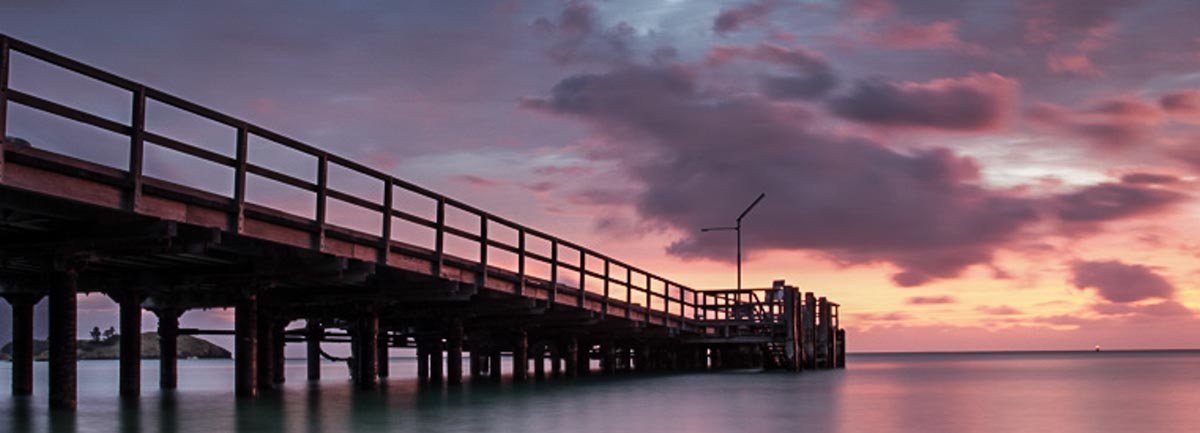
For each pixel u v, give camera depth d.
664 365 56.03
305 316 32.28
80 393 29.08
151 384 38.22
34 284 24.53
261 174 20.00
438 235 26.36
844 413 21.83
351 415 19.97
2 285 24.83
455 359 33.53
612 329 44.69
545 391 29.42
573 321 37.47
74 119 15.95
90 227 18.58
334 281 24.17
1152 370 65.12
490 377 40.50
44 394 27.00
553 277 33.50
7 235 19.17
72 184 16.05
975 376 49.56
